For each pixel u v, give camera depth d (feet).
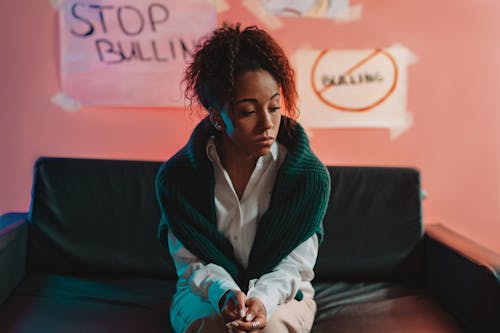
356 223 5.22
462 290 4.36
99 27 5.63
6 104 5.70
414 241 5.20
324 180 4.00
